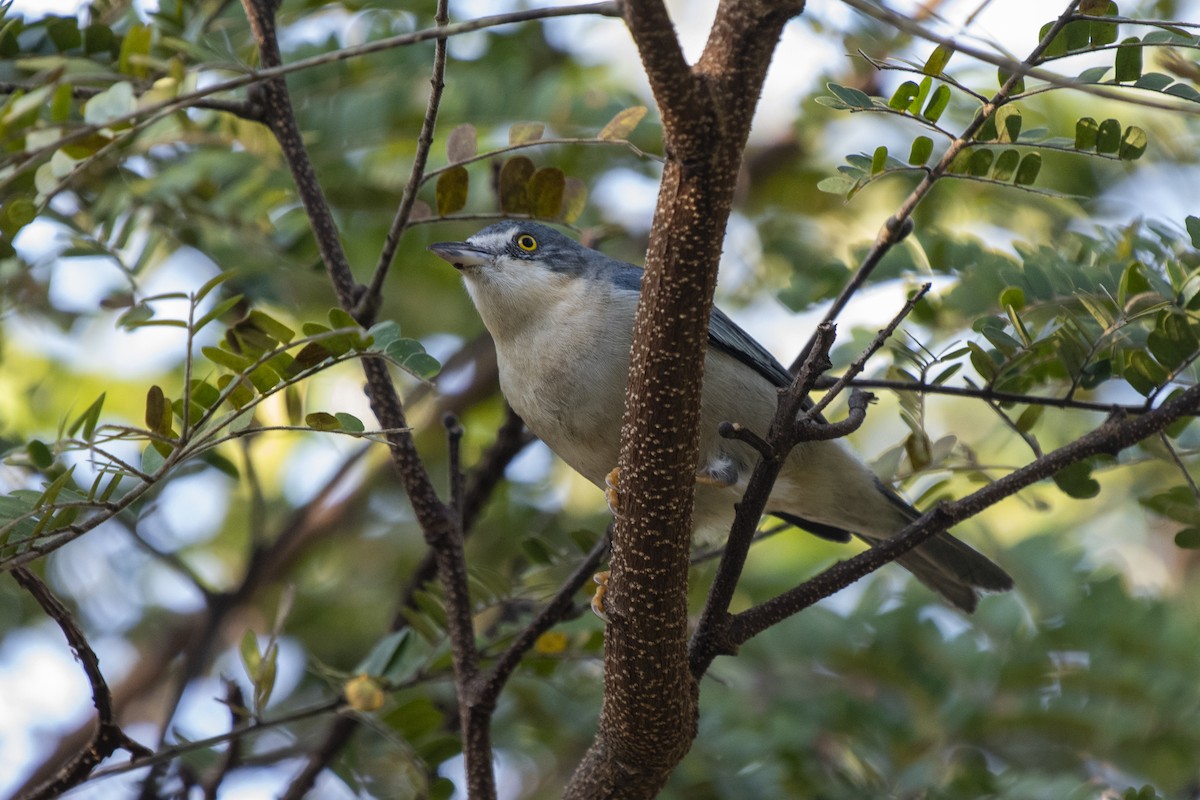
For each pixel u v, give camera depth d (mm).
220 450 12297
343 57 5504
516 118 11773
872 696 11031
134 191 10203
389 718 8578
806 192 14328
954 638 11039
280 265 11242
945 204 12117
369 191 12383
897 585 12070
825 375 9859
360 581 14023
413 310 13781
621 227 12039
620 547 6496
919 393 8547
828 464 9906
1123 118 12461
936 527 7316
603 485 10156
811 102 13125
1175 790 10023
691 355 5977
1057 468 7352
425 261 13188
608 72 13773
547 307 9758
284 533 12594
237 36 11250
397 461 8383
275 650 7930
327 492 12852
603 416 9523
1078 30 6988
